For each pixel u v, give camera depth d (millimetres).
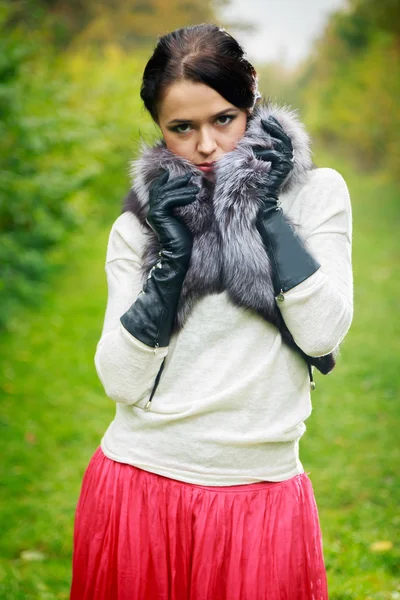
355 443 4742
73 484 4352
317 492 4145
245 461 1975
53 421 5207
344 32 19391
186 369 1987
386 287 8234
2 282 6797
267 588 1941
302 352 2027
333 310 1891
